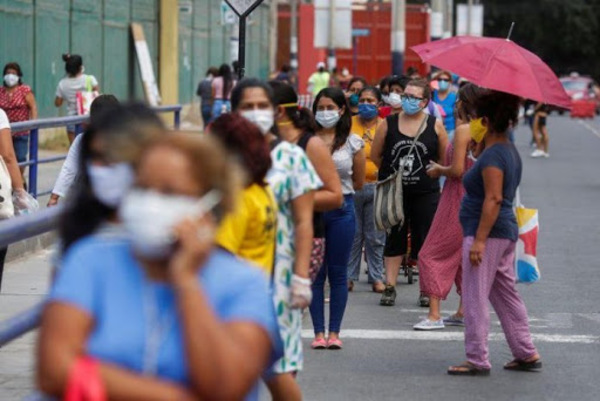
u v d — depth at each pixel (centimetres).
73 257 722
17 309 2016
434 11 7656
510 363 1802
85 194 792
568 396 1647
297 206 1270
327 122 1958
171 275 695
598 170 5891
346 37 7012
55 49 5512
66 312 706
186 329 689
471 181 1708
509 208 1719
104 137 780
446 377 1748
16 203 1978
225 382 690
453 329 2111
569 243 3234
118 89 6662
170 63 7606
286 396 1280
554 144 8338
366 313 2258
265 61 11925
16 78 3416
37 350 708
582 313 2264
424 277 2102
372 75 9662
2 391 1569
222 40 9700
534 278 1794
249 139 1162
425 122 2297
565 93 1761
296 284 1263
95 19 6159
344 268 1922
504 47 1784
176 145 711
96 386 690
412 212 2323
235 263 738
